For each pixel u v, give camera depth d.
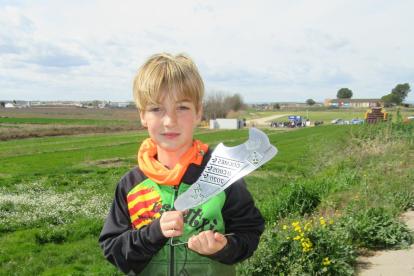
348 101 148.62
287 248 3.33
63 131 42.00
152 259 1.23
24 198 9.23
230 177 1.05
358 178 7.12
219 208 1.23
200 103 1.31
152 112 1.22
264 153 1.03
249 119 95.31
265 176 11.41
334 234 3.53
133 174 1.35
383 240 3.77
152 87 1.17
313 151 14.86
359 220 4.19
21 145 28.41
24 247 5.96
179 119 1.20
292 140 28.83
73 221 7.52
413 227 4.12
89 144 29.45
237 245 1.15
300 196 6.25
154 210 1.24
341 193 6.13
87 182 12.07
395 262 3.33
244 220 1.25
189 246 1.05
